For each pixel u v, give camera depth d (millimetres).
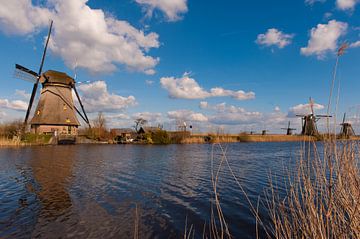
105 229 8070
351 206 3330
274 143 62219
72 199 11266
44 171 18203
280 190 12258
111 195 11922
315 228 3340
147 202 10828
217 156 28547
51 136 48531
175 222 8570
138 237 7500
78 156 28016
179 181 14977
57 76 51938
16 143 44000
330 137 3395
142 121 69375
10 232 7891
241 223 8273
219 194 11945
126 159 25469
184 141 57594
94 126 58656
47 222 8633
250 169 18953
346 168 3420
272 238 6945
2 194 12109
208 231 7793
